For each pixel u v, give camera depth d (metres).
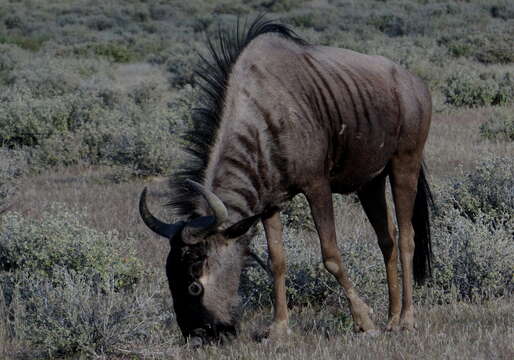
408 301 22.88
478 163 36.88
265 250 26.16
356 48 112.31
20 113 60.12
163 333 23.16
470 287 25.61
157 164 47.72
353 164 22.62
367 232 32.44
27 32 183.12
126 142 49.34
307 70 21.72
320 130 21.39
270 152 20.78
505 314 22.42
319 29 171.38
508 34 119.75
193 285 19.20
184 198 20.27
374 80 22.98
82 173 50.56
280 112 20.81
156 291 23.45
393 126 23.25
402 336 21.06
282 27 22.30
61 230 29.22
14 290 25.53
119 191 44.03
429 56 103.94
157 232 19.66
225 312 19.70
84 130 55.38
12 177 47.41
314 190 21.50
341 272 21.77
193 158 21.08
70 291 22.38
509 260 25.50
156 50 146.50
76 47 135.75
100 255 27.91
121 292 25.44
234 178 20.53
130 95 79.19
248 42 21.53
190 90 66.88
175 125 57.47
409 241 23.53
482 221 29.62
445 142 52.31
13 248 29.34
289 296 25.88
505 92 72.81
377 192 24.03
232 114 20.72
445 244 26.06
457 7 175.00
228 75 20.98
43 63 102.38
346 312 24.45
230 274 19.81
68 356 21.91
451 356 18.03
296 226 34.41
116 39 164.75
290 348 20.61
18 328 23.28
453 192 33.12
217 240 19.58
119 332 21.66
